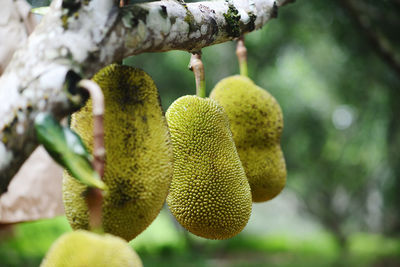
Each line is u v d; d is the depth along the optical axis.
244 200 1.80
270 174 2.05
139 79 1.63
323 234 22.58
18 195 2.23
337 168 11.35
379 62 4.83
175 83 7.53
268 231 30.05
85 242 1.42
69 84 1.45
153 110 1.63
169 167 1.61
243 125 2.04
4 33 2.02
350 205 16.88
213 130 1.82
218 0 1.74
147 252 12.72
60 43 1.46
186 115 1.82
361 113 5.96
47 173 2.29
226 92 2.08
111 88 1.61
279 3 1.95
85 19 1.48
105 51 1.49
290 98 10.67
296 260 15.29
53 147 1.40
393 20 4.20
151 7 1.55
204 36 1.66
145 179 1.57
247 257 16.48
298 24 5.92
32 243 8.15
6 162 1.43
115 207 1.56
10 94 1.44
